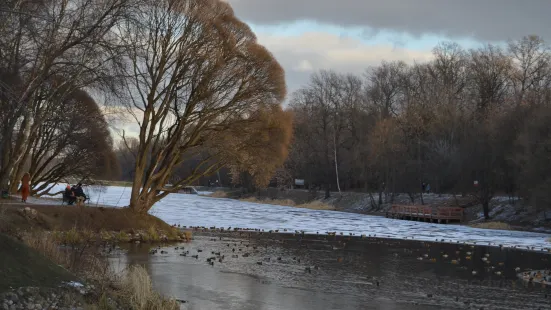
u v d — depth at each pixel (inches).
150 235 1423.5
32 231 1019.3
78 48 978.1
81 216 1307.8
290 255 1273.4
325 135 4084.6
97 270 702.5
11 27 795.4
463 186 2925.7
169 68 1451.8
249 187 4712.1
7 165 1167.0
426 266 1165.7
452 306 775.7
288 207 3700.8
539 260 1334.9
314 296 808.9
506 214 2723.9
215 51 1424.7
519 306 786.8
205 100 1456.7
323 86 4106.8
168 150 1524.4
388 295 839.7
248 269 1026.1
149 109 1455.5
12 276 539.5
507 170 2711.6
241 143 1526.8
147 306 611.2
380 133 3398.1
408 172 3321.9
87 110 1407.5
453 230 2303.2
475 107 3467.0
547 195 2257.6
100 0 995.9
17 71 866.8
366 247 1517.0
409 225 2522.1
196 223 2172.7
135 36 1108.5
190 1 1406.3
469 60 3629.4
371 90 3959.2
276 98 1521.9
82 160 1870.1
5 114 802.8
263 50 1491.1
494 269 1149.7
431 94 3489.2
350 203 3791.8
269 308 721.6
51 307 512.7
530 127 2401.6
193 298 752.3
